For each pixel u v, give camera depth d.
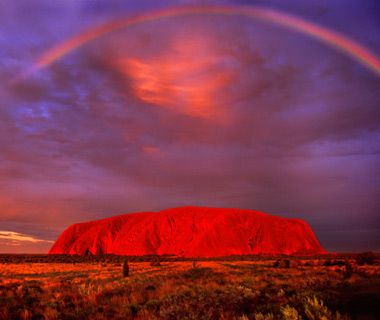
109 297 13.84
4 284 20.70
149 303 11.25
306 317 7.43
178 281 19.92
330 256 101.44
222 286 15.26
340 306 8.17
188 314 8.73
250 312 8.59
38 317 10.49
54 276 30.97
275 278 20.25
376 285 10.50
